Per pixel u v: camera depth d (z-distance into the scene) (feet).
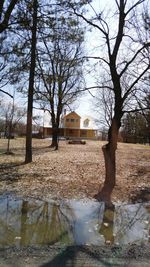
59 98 91.45
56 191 32.94
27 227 22.00
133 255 17.21
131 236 21.01
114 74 34.17
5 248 17.51
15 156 60.44
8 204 27.91
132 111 34.71
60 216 25.21
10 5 36.04
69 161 55.52
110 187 34.55
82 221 24.13
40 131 194.18
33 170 44.14
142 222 24.56
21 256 16.34
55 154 68.74
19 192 31.96
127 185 36.91
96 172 44.50
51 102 93.20
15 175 40.01
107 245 18.80
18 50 43.45
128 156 71.92
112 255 17.11
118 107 34.30
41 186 34.71
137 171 47.37
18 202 28.68
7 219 23.73
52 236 20.29
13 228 21.66
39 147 92.22
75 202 29.50
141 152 86.28
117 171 46.60
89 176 41.27
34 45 46.42
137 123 68.33
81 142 126.21
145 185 37.37
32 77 52.03
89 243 19.12
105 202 29.96
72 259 16.28
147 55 35.32
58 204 28.63
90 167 48.93
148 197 32.24
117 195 32.42
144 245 19.04
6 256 16.28
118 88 34.19
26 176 39.60
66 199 30.32
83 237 20.38
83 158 61.67
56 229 21.85
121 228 22.81
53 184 35.86
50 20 41.45
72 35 44.93
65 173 42.86
